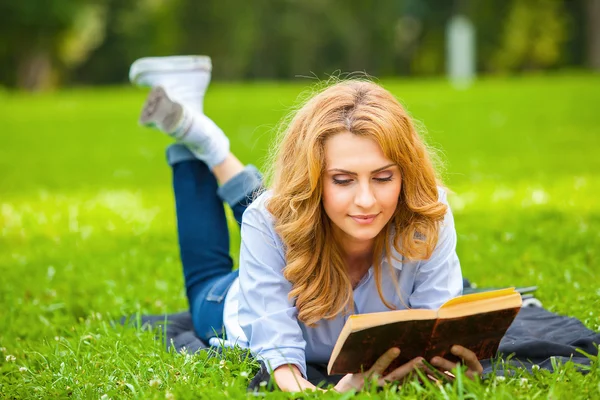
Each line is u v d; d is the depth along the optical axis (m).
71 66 56.69
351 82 4.60
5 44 49.41
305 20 58.25
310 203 4.51
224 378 4.59
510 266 7.40
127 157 17.08
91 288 7.42
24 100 27.34
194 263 5.92
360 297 4.80
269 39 58.84
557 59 54.28
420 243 4.64
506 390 4.11
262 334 4.67
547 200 10.52
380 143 4.30
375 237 4.70
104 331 5.76
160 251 8.77
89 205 12.04
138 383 4.61
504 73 55.25
